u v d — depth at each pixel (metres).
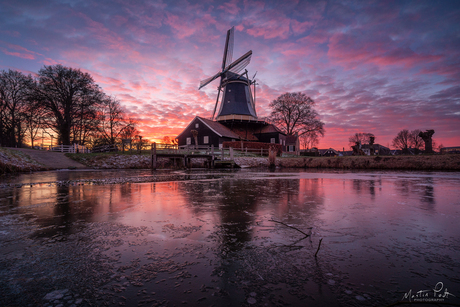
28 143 45.75
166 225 3.91
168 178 12.93
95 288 2.06
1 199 6.39
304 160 27.58
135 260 2.59
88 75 33.53
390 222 4.05
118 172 18.38
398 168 22.06
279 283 2.13
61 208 5.23
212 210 5.01
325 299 1.88
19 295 1.95
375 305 1.79
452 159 20.08
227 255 2.71
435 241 3.15
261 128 46.38
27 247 2.96
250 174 16.23
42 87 30.59
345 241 3.15
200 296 1.93
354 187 8.88
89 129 33.94
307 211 4.91
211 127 38.62
